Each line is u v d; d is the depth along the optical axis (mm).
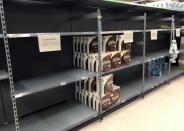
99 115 2254
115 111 2516
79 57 2385
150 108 2586
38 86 1747
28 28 2014
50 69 2289
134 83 3266
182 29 3771
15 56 1977
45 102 2311
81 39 2289
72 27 2393
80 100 2512
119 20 2986
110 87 2309
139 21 3381
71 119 2066
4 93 1960
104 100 2254
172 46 3416
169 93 3133
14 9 1885
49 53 2246
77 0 1965
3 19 1367
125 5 2338
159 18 3836
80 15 2434
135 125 2168
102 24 2717
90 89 2303
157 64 3879
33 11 2020
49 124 1970
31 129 1877
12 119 2062
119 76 3230
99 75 2166
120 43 2414
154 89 3309
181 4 3561
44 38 1629
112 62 2334
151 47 3883
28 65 2092
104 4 2221
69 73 2172
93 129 2105
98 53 2119
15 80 1959
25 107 2145
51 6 2154
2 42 1832
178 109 2539
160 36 4098
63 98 2488
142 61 2816
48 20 2158
